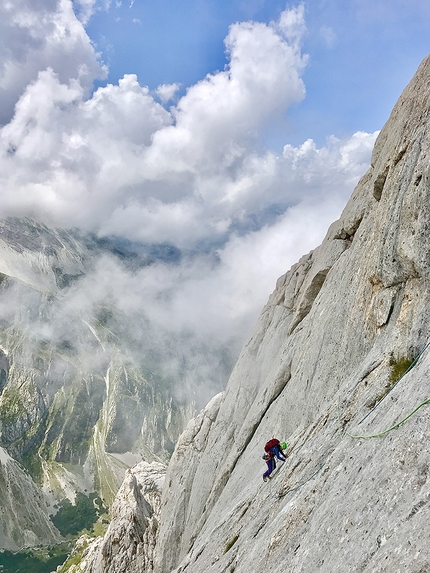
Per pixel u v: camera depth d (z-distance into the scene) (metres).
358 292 29.48
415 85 26.33
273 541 17.28
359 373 21.78
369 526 11.18
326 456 18.81
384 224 24.39
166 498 64.81
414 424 12.41
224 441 56.06
